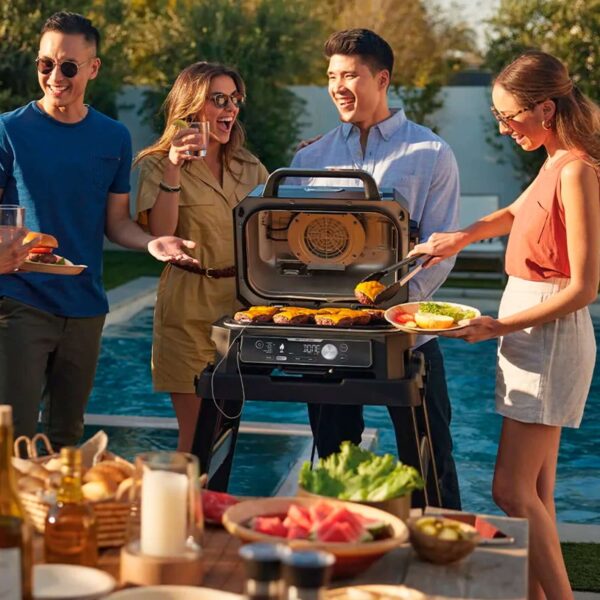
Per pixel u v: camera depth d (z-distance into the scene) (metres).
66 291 3.88
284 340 2.98
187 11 17.77
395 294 3.19
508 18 16.94
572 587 3.83
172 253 3.47
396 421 3.01
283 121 17.17
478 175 16.64
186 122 3.80
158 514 2.03
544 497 3.43
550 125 3.18
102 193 3.93
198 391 3.02
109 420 6.48
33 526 2.23
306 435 6.09
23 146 3.82
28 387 3.86
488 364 9.70
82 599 1.83
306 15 17.84
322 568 1.64
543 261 3.19
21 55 16.42
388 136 3.76
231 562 2.18
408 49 23.25
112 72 16.97
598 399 8.52
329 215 3.21
